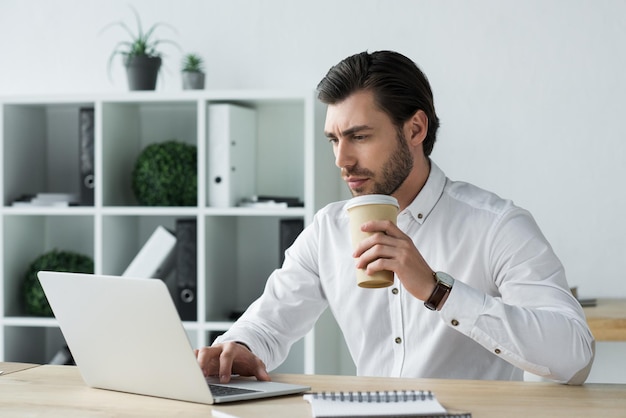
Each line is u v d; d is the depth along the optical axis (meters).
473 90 2.94
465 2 2.94
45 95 2.97
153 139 3.21
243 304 3.17
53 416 1.15
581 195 2.87
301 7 3.08
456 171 2.95
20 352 3.10
